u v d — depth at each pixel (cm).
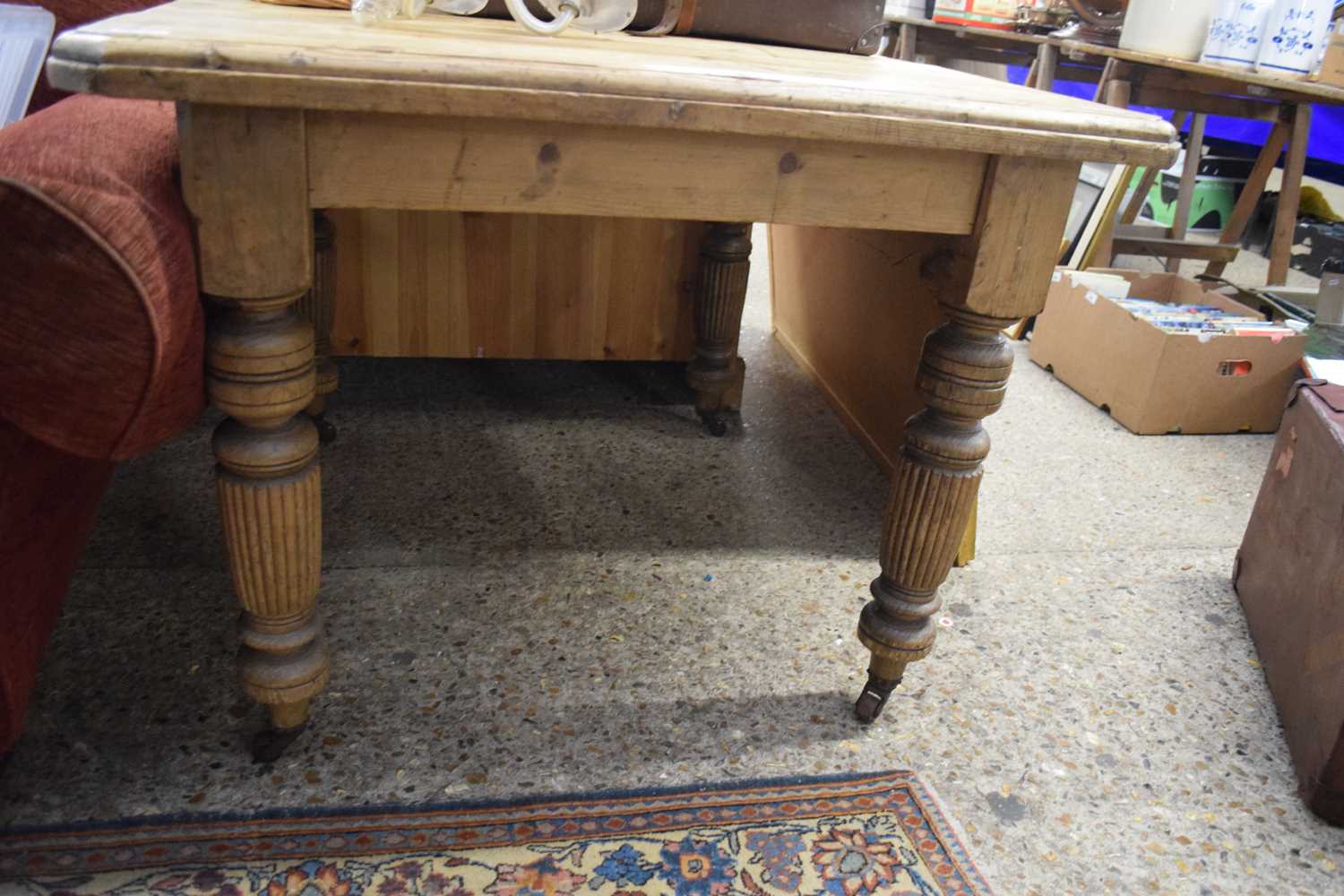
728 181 85
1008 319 98
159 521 148
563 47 94
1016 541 166
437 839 98
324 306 164
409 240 175
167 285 69
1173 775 117
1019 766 116
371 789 103
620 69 78
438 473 170
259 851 95
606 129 80
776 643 134
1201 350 206
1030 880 100
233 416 84
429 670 122
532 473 173
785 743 116
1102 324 222
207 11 93
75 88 67
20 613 80
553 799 104
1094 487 188
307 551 93
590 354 192
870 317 185
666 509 166
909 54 320
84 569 135
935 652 135
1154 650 140
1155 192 373
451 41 87
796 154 85
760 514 167
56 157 67
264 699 99
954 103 84
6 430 72
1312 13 240
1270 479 148
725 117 78
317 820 99
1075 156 87
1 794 98
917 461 107
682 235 184
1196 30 241
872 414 185
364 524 153
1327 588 121
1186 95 254
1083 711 126
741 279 183
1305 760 116
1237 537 174
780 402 212
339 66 70
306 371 86
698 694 123
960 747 118
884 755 115
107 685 114
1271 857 106
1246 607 149
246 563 91
